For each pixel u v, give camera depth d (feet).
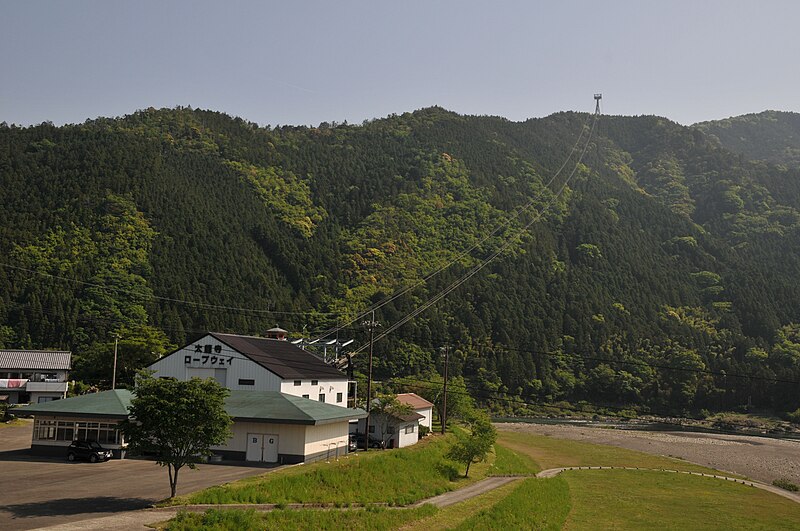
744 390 601.21
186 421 134.51
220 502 139.64
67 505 131.13
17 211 578.66
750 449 380.58
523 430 452.35
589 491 234.99
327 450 202.69
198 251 627.46
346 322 574.15
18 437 225.97
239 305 571.69
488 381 598.75
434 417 372.79
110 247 571.69
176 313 517.55
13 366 332.19
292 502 151.64
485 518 161.79
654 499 224.74
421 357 561.84
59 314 462.60
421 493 186.80
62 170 649.20
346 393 278.46
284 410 193.47
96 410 191.62
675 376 622.13
